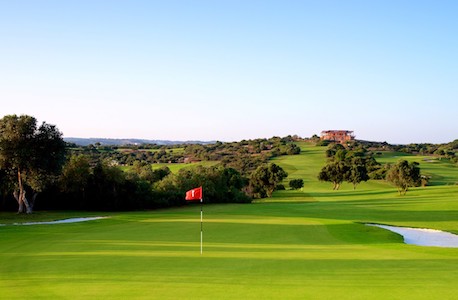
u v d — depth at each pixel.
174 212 64.31
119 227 39.28
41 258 21.45
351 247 26.42
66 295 13.73
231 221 45.75
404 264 19.30
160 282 15.50
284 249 25.28
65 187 67.44
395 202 80.56
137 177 77.06
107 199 70.94
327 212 62.66
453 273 17.05
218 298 13.21
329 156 197.38
